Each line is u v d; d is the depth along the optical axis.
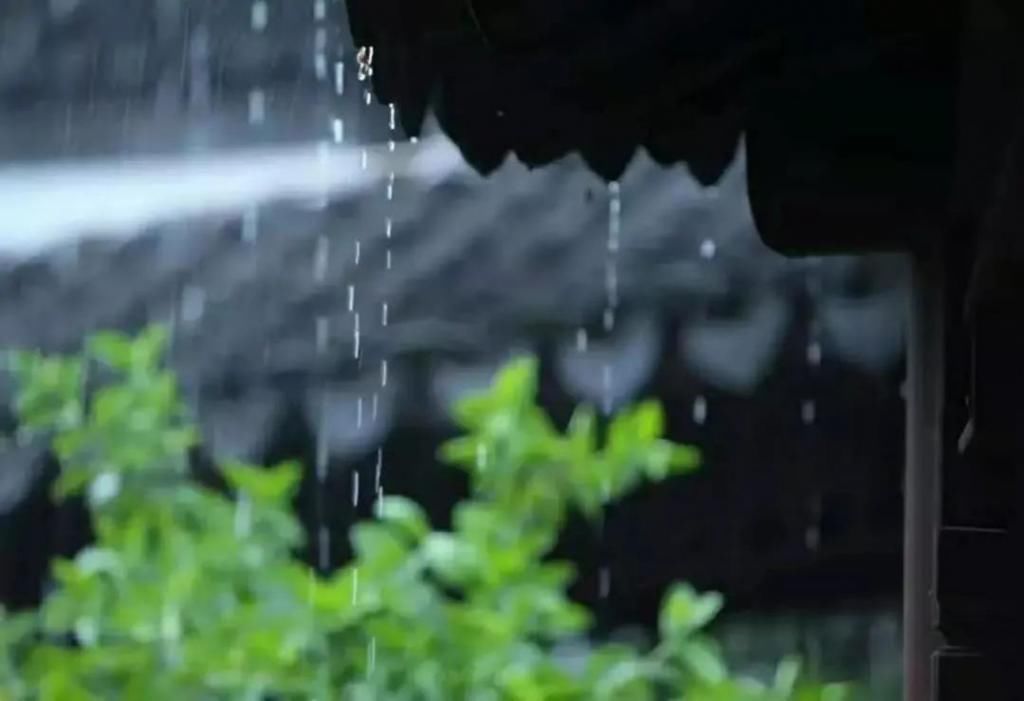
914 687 7.44
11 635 9.82
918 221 7.21
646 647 10.32
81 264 10.44
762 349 9.91
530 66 6.54
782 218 7.30
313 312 10.16
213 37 10.96
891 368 9.91
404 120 7.00
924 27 6.61
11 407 10.13
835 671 10.27
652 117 6.99
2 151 10.91
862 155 7.05
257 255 10.33
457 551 9.50
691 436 10.09
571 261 10.12
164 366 10.16
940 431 6.96
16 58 11.10
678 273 10.03
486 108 6.93
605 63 6.55
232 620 9.49
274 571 9.52
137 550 9.66
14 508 10.11
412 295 10.13
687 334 9.96
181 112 10.88
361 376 10.06
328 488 10.12
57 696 9.52
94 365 10.05
